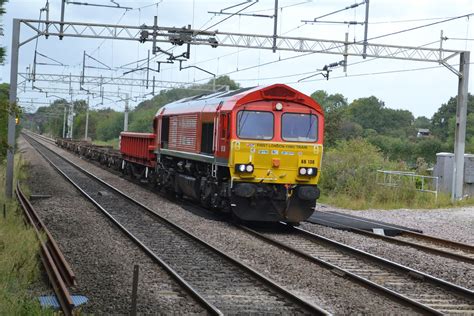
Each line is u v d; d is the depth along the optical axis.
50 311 8.88
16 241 12.80
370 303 10.33
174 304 10.00
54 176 37.38
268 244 16.16
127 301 10.07
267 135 18.55
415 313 9.79
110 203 24.42
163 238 16.59
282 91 18.64
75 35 26.12
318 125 18.92
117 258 13.56
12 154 23.52
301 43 27.08
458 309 10.24
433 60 28.11
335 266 12.88
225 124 18.91
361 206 26.78
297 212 18.80
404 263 14.16
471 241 18.33
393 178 30.64
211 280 11.85
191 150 22.55
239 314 9.49
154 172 30.80
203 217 21.12
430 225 21.62
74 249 14.52
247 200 18.66
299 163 18.69
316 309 9.45
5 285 9.84
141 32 26.11
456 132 28.42
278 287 10.85
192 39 26.25
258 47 26.66
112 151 49.56
